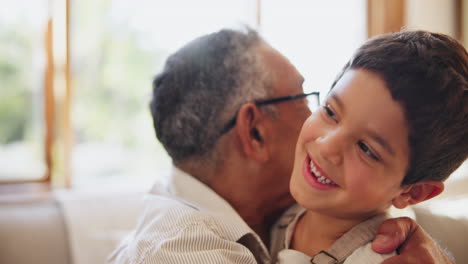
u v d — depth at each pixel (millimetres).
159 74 919
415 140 622
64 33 2203
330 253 711
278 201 940
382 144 624
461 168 1651
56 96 2225
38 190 2156
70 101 2246
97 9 2406
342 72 714
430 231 1297
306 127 710
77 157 2398
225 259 698
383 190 650
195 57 884
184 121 871
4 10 2160
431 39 637
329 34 2586
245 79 878
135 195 1952
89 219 1797
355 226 720
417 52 622
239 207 921
